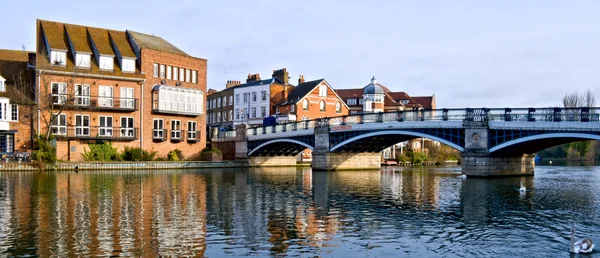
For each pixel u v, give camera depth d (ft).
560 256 41.78
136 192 79.97
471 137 116.47
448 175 134.10
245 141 185.68
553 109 102.37
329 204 69.26
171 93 166.71
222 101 265.13
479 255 42.01
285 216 58.65
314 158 158.10
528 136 106.32
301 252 42.19
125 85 157.69
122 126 156.66
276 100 232.53
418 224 54.39
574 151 291.58
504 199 75.66
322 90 224.74
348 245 44.78
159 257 39.93
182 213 59.67
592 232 50.96
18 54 161.68
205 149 179.32
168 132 167.84
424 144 253.85
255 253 41.63
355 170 160.66
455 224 54.54
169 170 147.23
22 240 44.55
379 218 57.93
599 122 94.02
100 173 126.00
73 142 147.54
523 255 42.01
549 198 77.15
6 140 138.51
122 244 43.68
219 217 57.31
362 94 284.20
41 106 141.18
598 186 98.02
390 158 223.71
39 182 95.40
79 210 60.49
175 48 181.16
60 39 152.15
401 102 302.66
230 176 123.24
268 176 125.90
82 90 150.20
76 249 41.73
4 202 66.59
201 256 40.52
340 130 150.20
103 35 162.40
